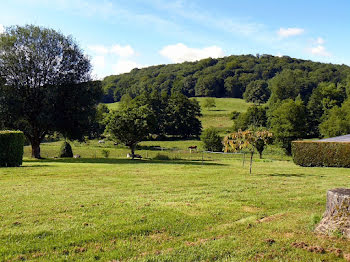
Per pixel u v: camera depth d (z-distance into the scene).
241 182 12.09
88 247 4.82
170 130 75.19
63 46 27.98
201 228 5.81
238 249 4.75
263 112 72.25
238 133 14.93
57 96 26.62
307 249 4.71
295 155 22.39
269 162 26.47
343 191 5.61
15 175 13.34
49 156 35.19
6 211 6.79
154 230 5.65
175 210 7.05
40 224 5.91
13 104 25.38
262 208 7.48
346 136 25.50
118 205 7.48
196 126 76.81
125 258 4.43
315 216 6.24
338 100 67.69
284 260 4.38
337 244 4.89
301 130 47.91
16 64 25.77
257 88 115.81
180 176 13.79
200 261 4.36
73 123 28.02
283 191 10.04
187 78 140.25
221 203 7.95
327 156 21.31
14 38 26.17
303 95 91.44
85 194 9.01
